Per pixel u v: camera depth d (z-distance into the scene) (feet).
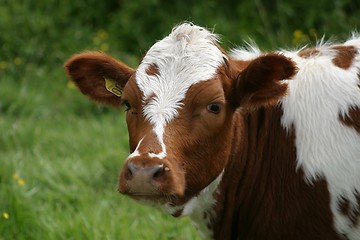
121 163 43.55
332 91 25.71
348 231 25.52
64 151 46.42
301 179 25.44
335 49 26.94
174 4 60.75
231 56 27.27
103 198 39.60
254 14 57.93
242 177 26.48
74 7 62.80
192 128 23.73
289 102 25.98
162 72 24.22
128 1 61.36
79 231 34.55
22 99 54.44
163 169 22.63
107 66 26.43
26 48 59.11
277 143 26.02
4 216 34.40
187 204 24.76
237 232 27.02
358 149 25.22
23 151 46.24
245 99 25.03
